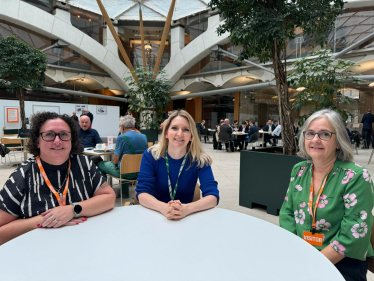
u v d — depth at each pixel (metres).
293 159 2.95
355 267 1.22
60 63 16.17
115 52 17.94
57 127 1.31
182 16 16.83
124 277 0.81
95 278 0.80
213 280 0.80
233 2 3.21
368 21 10.83
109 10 17.17
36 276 0.81
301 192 1.44
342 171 1.32
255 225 1.23
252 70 15.02
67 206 1.25
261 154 3.26
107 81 18.80
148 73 9.26
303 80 3.42
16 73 8.69
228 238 1.09
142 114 9.70
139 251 0.97
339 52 10.63
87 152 3.79
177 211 1.29
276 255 0.95
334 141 1.34
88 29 17.08
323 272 0.85
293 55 12.35
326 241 1.30
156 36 19.61
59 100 17.92
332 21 3.37
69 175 1.40
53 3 15.34
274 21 2.99
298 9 3.16
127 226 1.20
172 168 1.70
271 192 3.19
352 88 12.21
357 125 10.45
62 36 15.37
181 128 1.63
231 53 15.72
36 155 1.36
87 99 20.08
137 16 17.52
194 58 16.92
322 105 3.40
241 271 0.85
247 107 17.89
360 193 1.22
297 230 1.43
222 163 7.21
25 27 14.58
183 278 0.80
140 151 3.46
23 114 9.30
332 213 1.29
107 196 1.43
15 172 1.32
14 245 1.00
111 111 15.25
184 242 1.04
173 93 20.61
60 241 1.04
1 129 10.95
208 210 1.45
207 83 19.09
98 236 1.09
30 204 1.29
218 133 10.16
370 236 1.21
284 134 3.54
